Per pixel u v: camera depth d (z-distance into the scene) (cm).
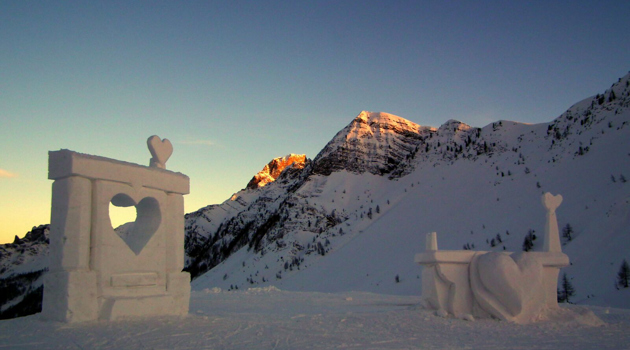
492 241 10112
